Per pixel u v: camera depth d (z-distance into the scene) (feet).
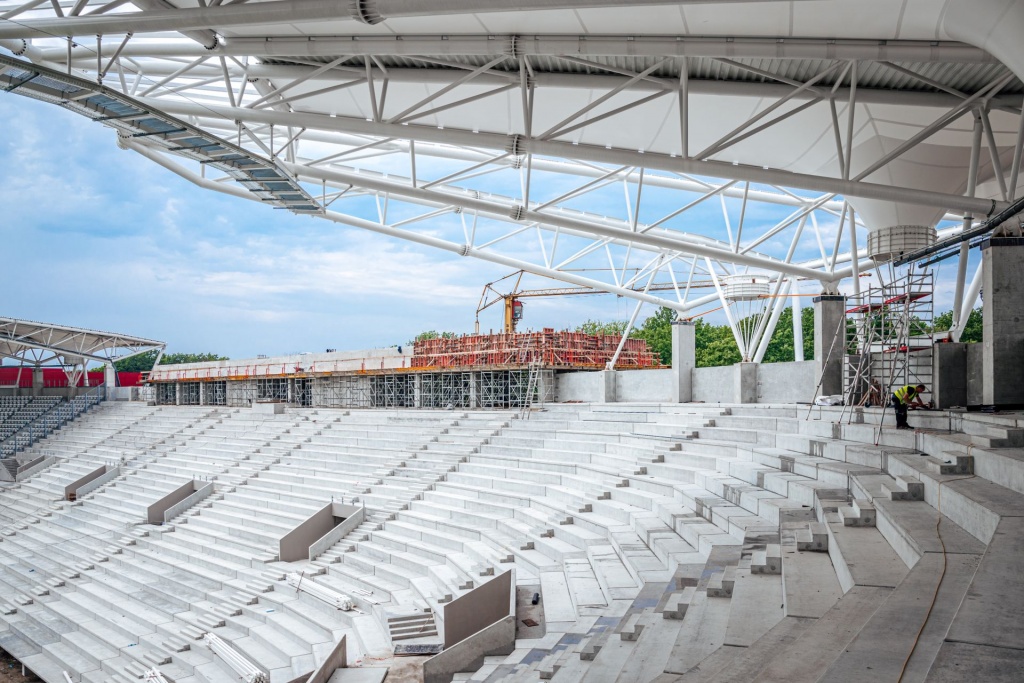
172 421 187.32
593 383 122.31
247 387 205.98
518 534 76.02
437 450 112.78
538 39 67.87
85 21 65.41
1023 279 53.26
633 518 65.57
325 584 82.02
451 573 73.36
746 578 38.29
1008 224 55.57
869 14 55.77
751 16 58.08
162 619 85.87
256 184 114.83
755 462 68.49
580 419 109.29
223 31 76.38
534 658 45.52
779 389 93.66
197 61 85.35
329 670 57.21
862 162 91.76
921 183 93.97
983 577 22.15
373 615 71.77
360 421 142.51
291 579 85.30
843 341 81.10
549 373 130.62
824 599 31.27
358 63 86.63
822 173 100.99
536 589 62.08
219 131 131.44
